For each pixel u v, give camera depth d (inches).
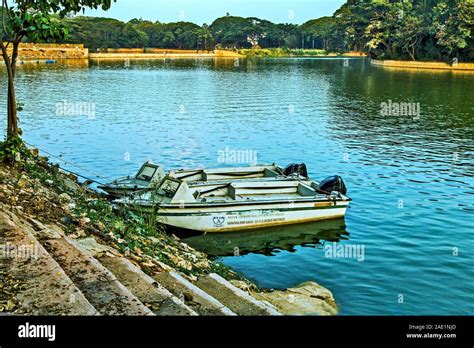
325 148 1224.2
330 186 740.7
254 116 1716.3
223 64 5457.7
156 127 1448.1
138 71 3973.9
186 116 1670.8
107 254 376.5
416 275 546.0
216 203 670.5
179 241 634.8
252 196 741.3
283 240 663.8
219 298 371.6
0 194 466.3
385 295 496.1
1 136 1230.3
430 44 4867.1
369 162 1082.7
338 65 5428.2
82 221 470.3
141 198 677.9
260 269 572.1
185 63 5590.6
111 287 300.5
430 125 1594.5
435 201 809.5
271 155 1143.6
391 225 705.6
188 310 292.5
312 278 544.7
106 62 5324.8
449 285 519.8
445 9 4675.2
